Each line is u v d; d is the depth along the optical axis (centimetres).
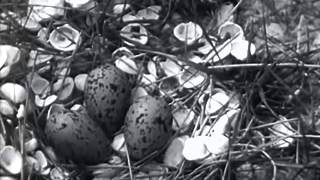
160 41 66
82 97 63
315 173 58
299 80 63
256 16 68
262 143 60
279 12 69
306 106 62
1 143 58
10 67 62
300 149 60
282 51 65
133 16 67
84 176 59
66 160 58
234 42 63
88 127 57
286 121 60
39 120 61
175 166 59
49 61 64
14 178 57
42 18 65
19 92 60
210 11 68
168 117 56
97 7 66
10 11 66
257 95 63
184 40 64
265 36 62
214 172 58
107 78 57
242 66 62
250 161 59
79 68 64
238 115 60
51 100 61
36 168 58
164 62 64
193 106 61
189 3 67
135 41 64
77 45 63
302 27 67
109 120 58
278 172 59
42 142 60
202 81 62
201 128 60
